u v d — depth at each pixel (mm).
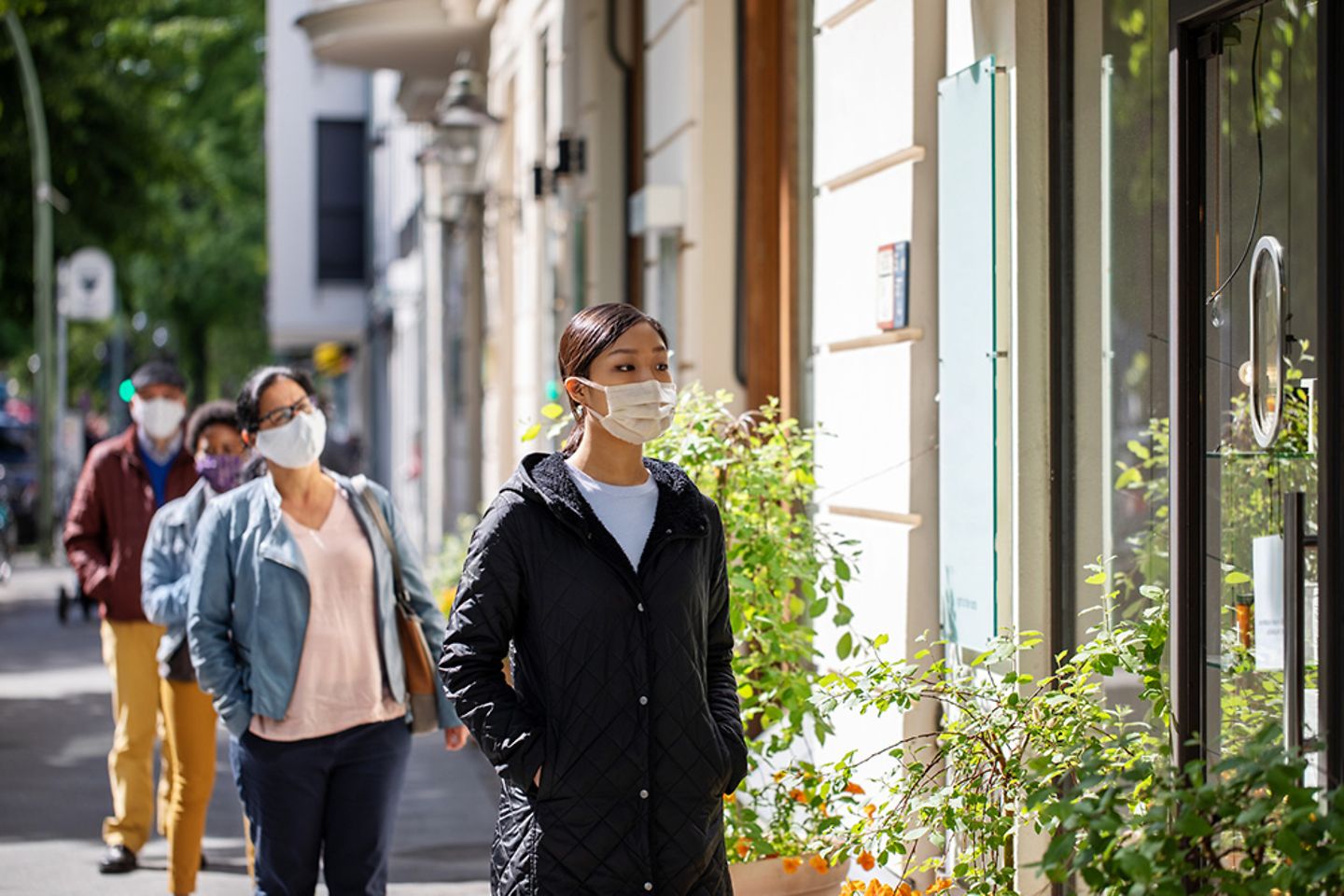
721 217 18078
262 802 10398
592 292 23672
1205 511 8820
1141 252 9820
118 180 55062
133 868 14836
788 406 16703
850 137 12805
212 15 80250
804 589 11695
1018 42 10578
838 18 13070
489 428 33844
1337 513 7578
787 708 11484
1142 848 7148
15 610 38750
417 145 49844
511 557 7750
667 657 7711
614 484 7980
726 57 18109
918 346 11719
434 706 10812
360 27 34469
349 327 66438
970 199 10844
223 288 87438
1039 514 10547
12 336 77375
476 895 13852
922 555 11680
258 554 10438
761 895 10219
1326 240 7582
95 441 85438
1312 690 7930
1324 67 7582
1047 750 9078
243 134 83938
